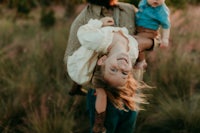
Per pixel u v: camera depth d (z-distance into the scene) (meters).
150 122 5.00
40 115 5.11
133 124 3.63
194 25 7.71
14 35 8.97
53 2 12.57
